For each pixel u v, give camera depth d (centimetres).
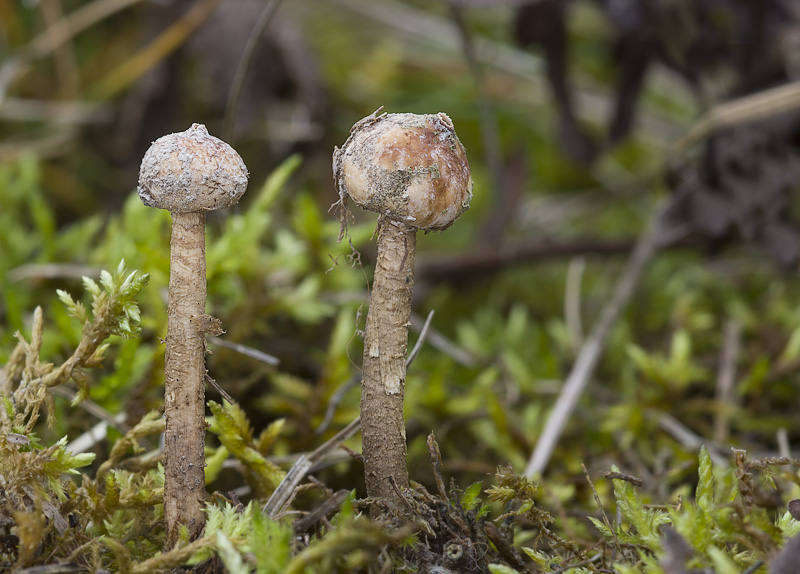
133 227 29
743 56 34
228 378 28
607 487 27
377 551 23
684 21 36
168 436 23
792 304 36
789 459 24
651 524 24
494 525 24
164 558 23
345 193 23
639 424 28
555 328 34
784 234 30
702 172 32
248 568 22
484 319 35
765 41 33
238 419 25
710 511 23
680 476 27
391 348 23
